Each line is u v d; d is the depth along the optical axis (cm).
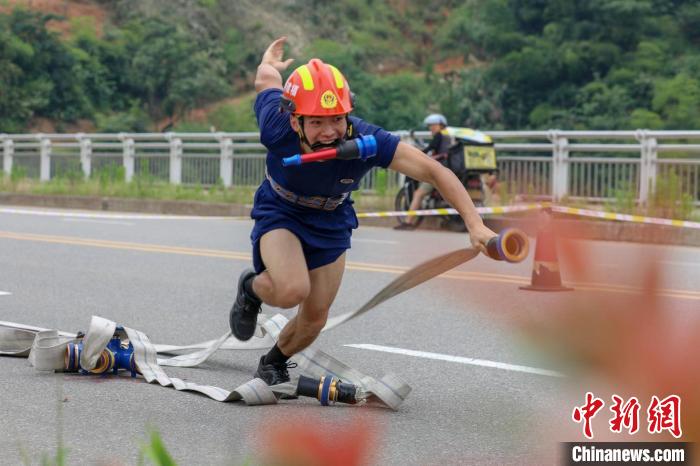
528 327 425
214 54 10912
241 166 4581
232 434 852
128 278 1981
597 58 8156
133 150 5166
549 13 8638
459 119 8631
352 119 879
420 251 2539
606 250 430
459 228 3250
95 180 4972
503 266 2170
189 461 766
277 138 884
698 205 3088
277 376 1022
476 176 3241
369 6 12269
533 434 828
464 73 9194
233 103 10512
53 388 1038
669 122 7556
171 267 2159
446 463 761
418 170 855
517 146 3544
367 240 2872
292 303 902
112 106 10181
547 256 1644
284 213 917
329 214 931
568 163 3431
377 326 1439
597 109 7888
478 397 997
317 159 827
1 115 9306
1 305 1636
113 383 1067
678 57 8281
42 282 1914
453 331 1382
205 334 1399
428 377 1102
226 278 1994
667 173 3150
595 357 403
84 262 2234
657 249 421
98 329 1085
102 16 11188
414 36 11900
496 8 8919
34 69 9662
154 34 10669
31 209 4562
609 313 399
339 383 977
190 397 1003
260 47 11306
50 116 9675
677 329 393
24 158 5791
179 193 4509
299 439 443
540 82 8375
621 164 3319
